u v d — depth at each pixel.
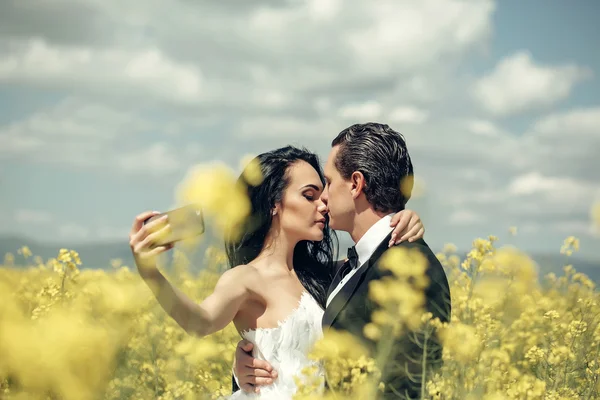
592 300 3.31
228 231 2.73
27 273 3.98
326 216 2.97
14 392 1.35
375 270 2.46
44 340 1.36
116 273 3.54
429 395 2.17
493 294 3.20
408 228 2.53
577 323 3.05
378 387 2.05
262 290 2.64
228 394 2.89
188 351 2.64
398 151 2.61
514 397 2.22
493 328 2.81
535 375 3.08
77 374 1.39
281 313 2.65
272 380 2.58
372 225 2.61
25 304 3.02
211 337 3.44
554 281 4.05
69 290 3.02
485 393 2.28
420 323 2.22
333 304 2.51
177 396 2.45
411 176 2.62
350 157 2.62
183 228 1.99
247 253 2.81
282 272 2.77
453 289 3.36
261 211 2.76
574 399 2.60
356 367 2.20
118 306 2.14
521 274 3.27
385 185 2.58
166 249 2.00
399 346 2.25
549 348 2.93
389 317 2.16
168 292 2.11
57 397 1.39
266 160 2.78
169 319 3.16
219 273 3.32
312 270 2.95
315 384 2.05
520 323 3.34
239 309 2.66
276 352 2.61
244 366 2.62
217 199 2.05
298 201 2.75
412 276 2.36
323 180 2.90
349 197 2.64
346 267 2.70
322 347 2.14
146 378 2.47
